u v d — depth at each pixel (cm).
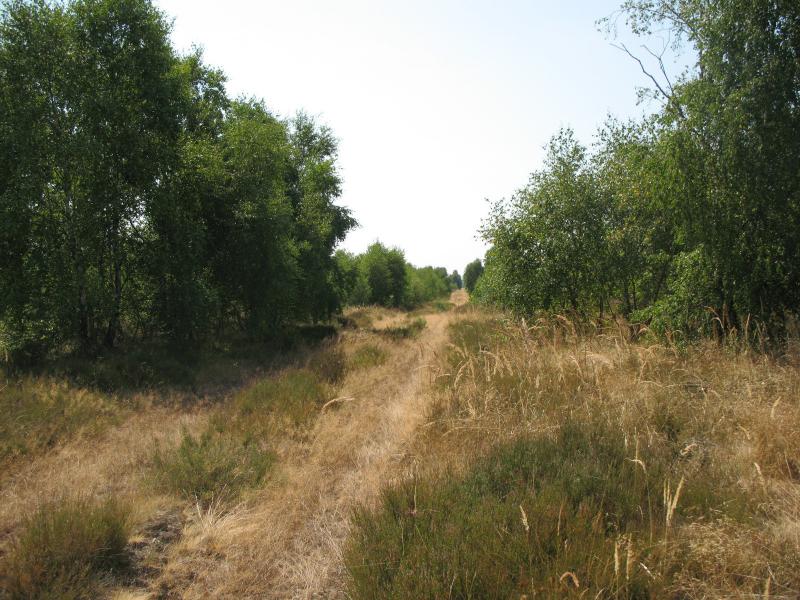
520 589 280
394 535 360
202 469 544
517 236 1145
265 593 359
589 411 557
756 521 336
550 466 439
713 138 743
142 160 1155
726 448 461
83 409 793
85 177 1099
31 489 530
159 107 1202
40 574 349
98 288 1149
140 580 372
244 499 502
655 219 990
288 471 570
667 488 326
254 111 1789
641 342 852
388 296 4138
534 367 739
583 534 321
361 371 1114
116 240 1180
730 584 279
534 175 1147
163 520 459
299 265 1923
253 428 718
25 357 1025
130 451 642
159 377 1057
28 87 1039
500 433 541
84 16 1108
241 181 1462
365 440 657
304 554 407
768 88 671
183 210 1332
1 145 999
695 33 774
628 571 271
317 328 2161
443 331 1834
